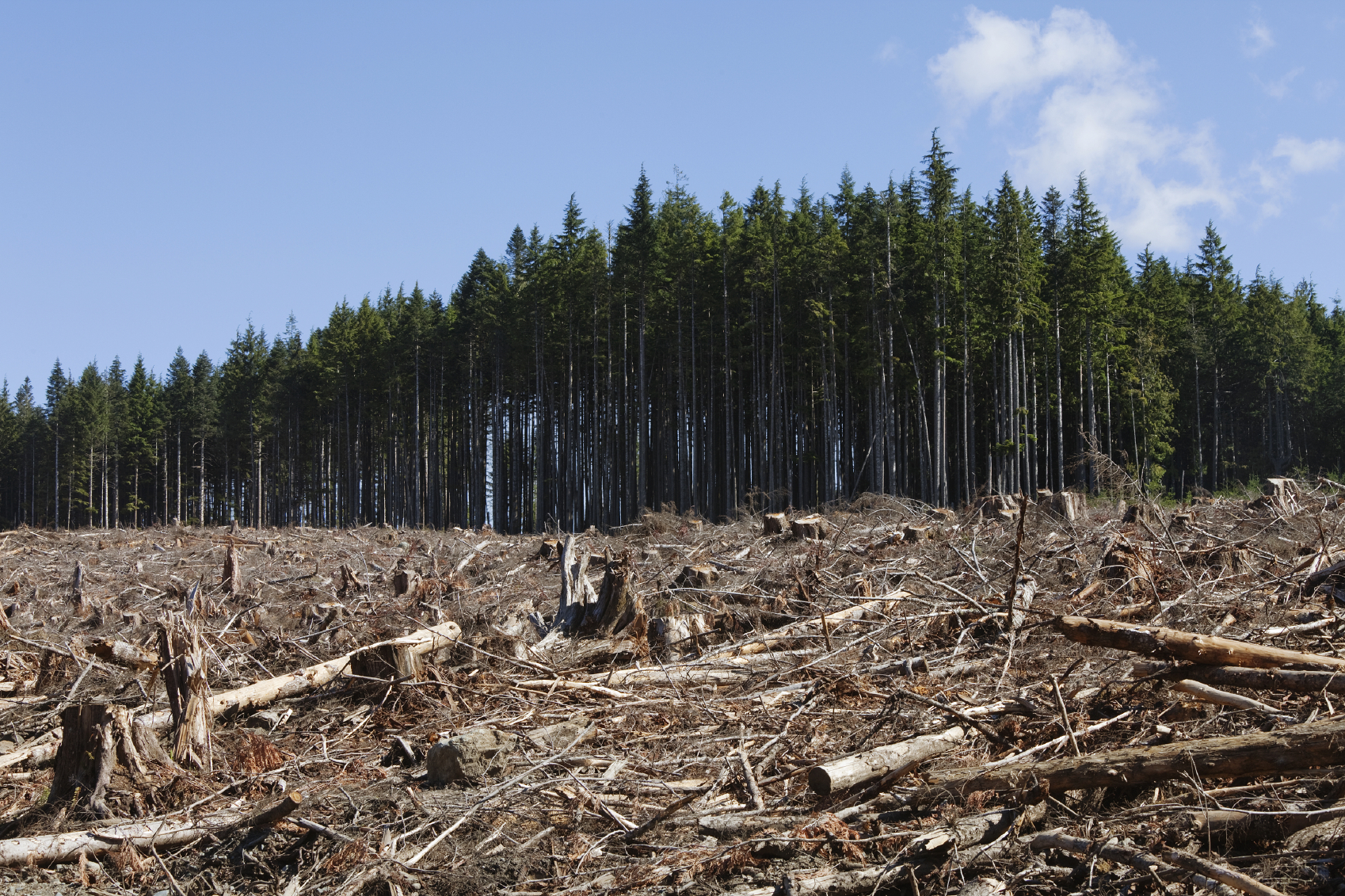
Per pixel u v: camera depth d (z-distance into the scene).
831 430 42.47
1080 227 43.53
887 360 41.12
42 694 8.78
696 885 4.29
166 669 6.48
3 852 4.95
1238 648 5.23
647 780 5.71
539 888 4.45
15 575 16.81
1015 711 5.75
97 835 5.14
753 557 14.26
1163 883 3.73
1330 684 4.73
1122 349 44.28
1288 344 50.91
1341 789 4.14
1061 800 4.48
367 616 10.96
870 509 18.73
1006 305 39.75
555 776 5.79
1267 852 3.96
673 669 8.09
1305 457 50.66
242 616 11.16
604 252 49.03
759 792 5.14
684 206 50.69
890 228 40.56
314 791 5.77
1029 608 8.06
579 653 9.06
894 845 4.36
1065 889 3.90
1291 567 9.46
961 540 13.16
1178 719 5.45
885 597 9.52
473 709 7.41
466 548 19.48
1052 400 46.47
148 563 18.88
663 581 12.30
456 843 4.94
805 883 4.01
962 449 48.94
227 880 4.88
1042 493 15.88
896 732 5.88
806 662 8.12
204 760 6.35
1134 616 8.28
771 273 44.75
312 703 7.96
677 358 51.06
